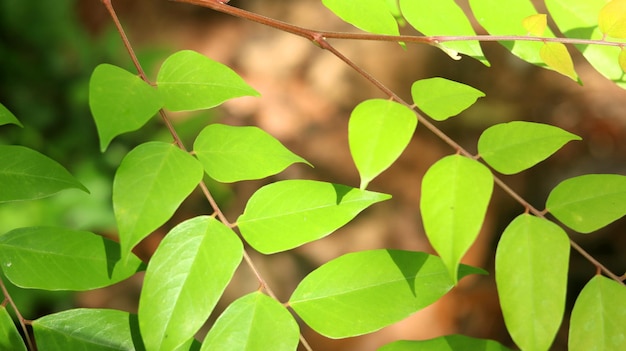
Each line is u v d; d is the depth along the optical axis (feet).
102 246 1.86
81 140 4.47
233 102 5.37
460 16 2.01
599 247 4.50
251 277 4.36
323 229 1.84
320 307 1.81
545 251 1.75
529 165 1.81
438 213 1.71
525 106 5.49
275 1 6.27
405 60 5.70
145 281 1.77
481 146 1.83
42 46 4.75
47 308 3.90
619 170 4.92
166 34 6.15
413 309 1.81
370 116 1.78
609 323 1.77
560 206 1.82
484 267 4.56
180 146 1.86
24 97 4.62
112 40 4.77
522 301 1.73
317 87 5.59
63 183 1.87
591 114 5.32
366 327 1.80
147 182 1.78
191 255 1.79
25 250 1.84
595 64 2.02
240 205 4.72
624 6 1.87
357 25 1.97
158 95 1.81
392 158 1.75
